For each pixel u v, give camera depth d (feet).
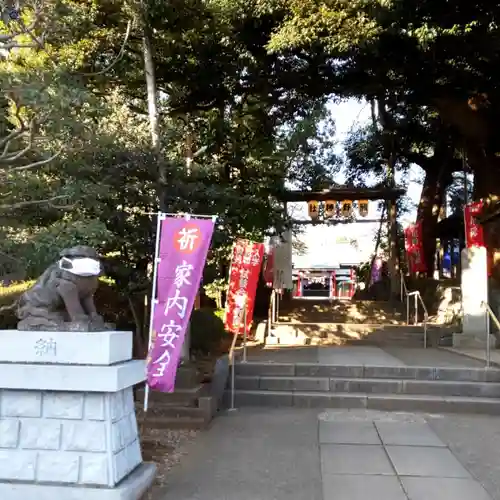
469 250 40.96
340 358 32.65
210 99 36.99
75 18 24.00
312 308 55.47
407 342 43.16
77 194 20.16
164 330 20.07
